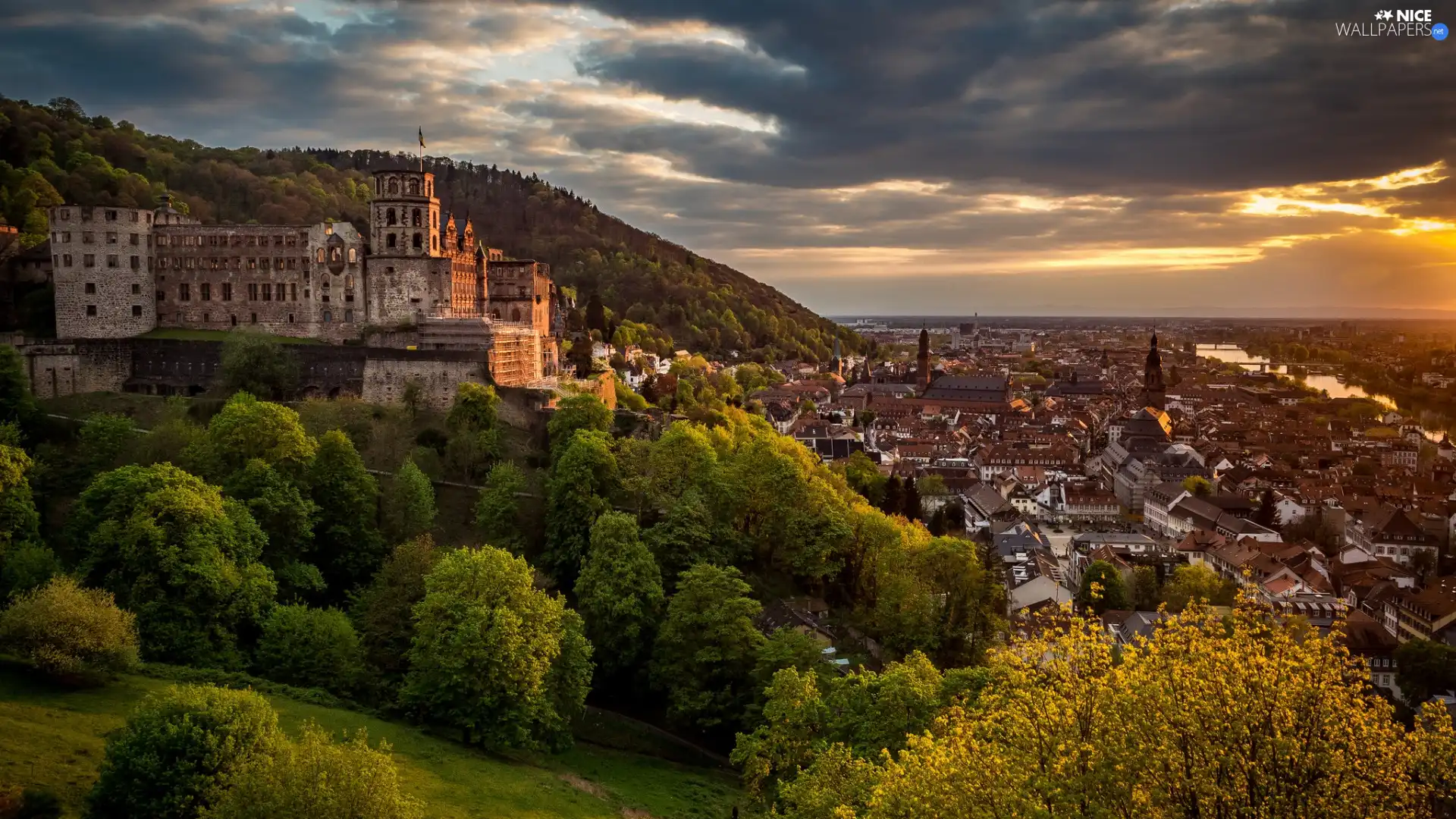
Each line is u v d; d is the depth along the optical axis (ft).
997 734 188.75
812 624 436.35
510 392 604.08
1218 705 153.48
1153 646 174.40
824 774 241.96
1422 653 510.99
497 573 343.05
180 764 227.20
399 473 470.39
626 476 524.93
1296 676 152.56
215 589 336.29
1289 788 146.30
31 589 325.42
